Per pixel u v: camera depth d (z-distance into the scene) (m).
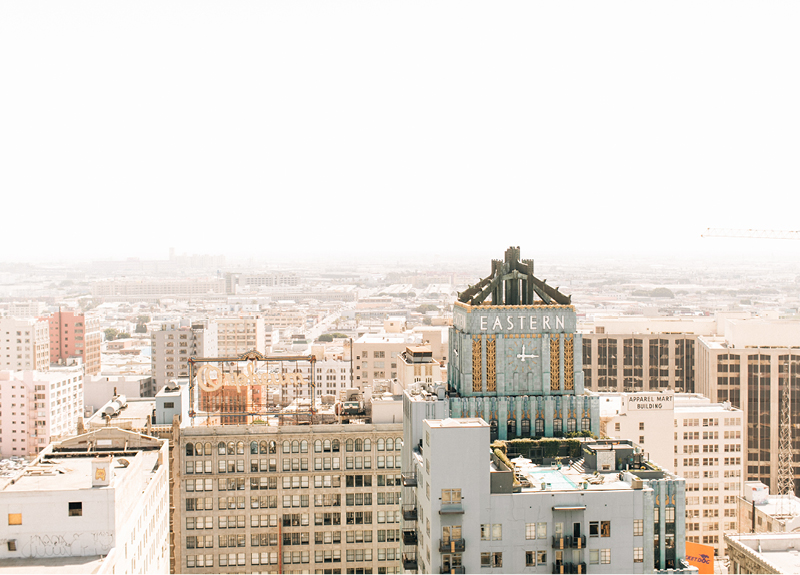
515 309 117.50
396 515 151.50
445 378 176.88
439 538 86.69
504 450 101.12
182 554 148.88
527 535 86.62
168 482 140.25
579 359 118.44
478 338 116.94
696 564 142.25
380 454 151.38
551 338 118.00
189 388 163.00
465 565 86.38
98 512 90.06
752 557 135.00
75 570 85.00
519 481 91.06
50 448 122.88
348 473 151.12
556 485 91.25
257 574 149.75
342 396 183.50
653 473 93.81
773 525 166.62
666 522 88.44
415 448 113.00
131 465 102.00
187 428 149.25
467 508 86.62
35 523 89.25
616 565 86.88
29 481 95.25
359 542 151.38
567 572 86.12
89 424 159.12
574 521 86.75
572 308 118.19
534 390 117.50
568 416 116.50
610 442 106.62
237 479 149.88
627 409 197.00
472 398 114.81
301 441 150.50
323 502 151.00
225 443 149.75
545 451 108.81
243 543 149.88
